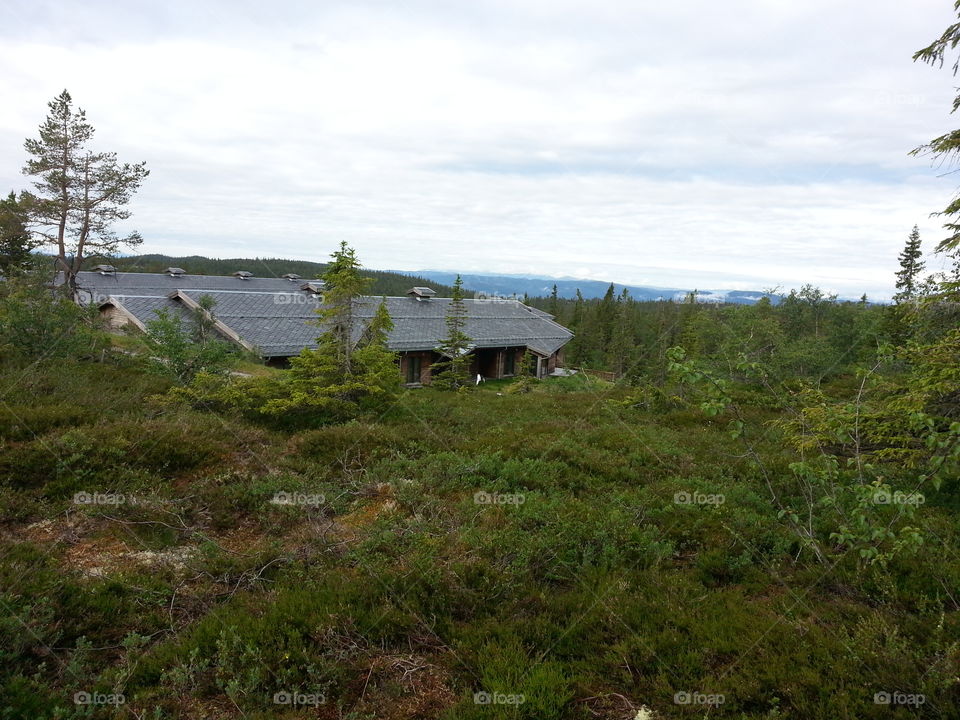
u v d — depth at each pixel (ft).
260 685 12.28
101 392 33.88
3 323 40.19
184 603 15.37
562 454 30.94
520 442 33.37
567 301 297.53
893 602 15.43
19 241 99.66
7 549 16.55
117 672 12.44
